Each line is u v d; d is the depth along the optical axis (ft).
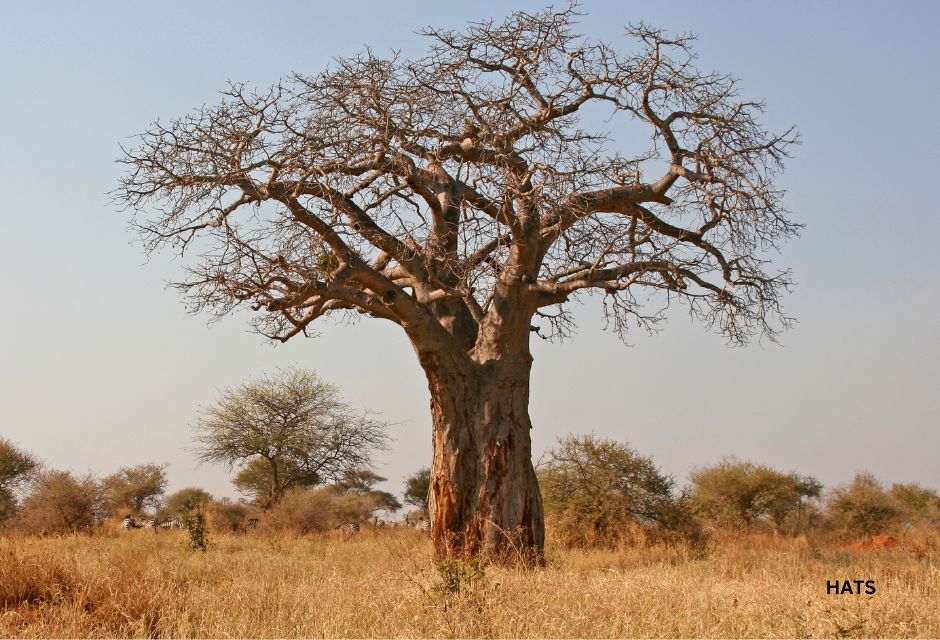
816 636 23.58
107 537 65.51
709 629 24.40
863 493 81.61
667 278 45.24
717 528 79.20
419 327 41.52
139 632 23.84
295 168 39.88
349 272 40.63
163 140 40.16
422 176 44.04
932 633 24.32
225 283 40.45
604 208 44.21
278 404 106.52
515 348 42.96
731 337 48.37
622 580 32.24
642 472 64.85
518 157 41.06
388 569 37.65
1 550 32.40
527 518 41.86
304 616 25.40
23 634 23.26
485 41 43.04
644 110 44.86
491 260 42.52
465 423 42.22
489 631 23.38
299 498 81.82
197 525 55.98
